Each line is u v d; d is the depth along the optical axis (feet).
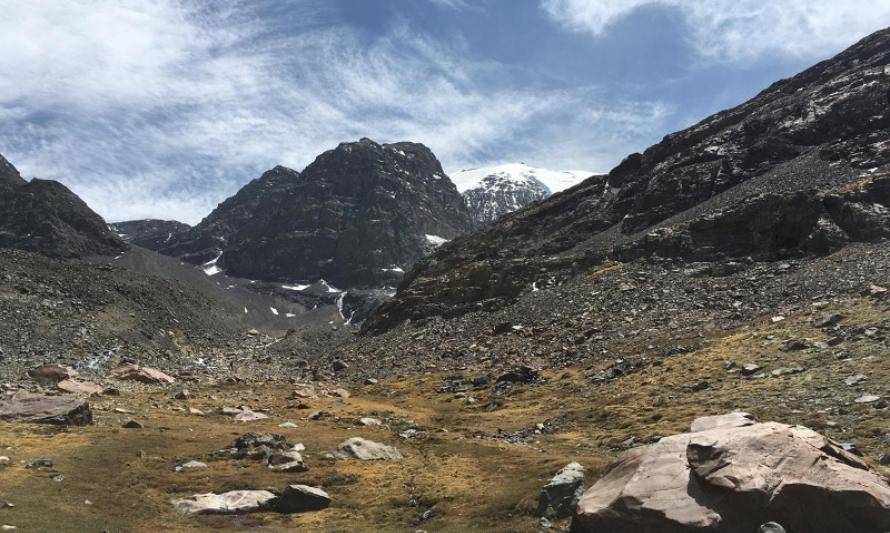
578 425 174.29
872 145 373.61
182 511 110.83
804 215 326.24
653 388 188.75
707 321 262.67
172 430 172.04
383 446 158.30
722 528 67.21
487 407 225.15
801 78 549.54
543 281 446.60
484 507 108.58
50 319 440.45
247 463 141.59
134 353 436.35
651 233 413.39
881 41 513.04
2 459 122.72
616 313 321.93
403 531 102.47
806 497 65.98
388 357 402.52
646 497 73.51
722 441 74.84
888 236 281.13
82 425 165.37
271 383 328.08
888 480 75.72
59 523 94.22
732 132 518.37
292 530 103.24
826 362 163.22
